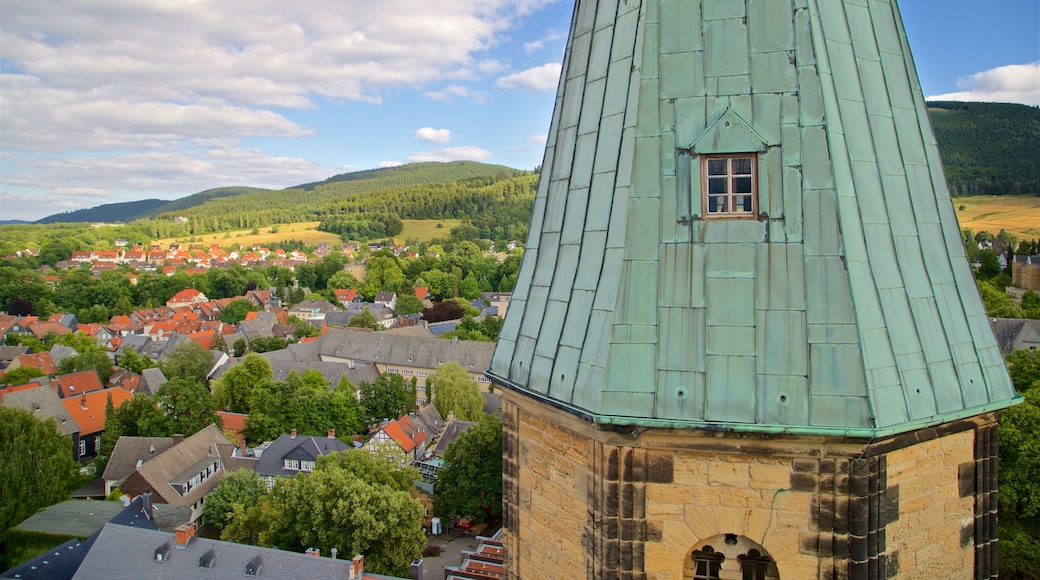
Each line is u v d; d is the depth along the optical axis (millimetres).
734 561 12266
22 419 92875
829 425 10945
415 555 70688
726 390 11219
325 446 102500
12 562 77438
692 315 11586
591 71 14023
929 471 12594
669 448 11734
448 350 164875
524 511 14508
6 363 166000
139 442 103500
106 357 165500
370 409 129000
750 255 11711
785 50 12344
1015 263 186000
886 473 11969
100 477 105000
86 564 60781
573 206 13484
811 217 11727
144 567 59938
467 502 86125
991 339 13383
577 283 12766
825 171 11844
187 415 112812
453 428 110312
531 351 13461
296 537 70875
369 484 72438
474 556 64438
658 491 11930
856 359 11141
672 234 11938
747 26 12516
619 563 12078
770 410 11078
